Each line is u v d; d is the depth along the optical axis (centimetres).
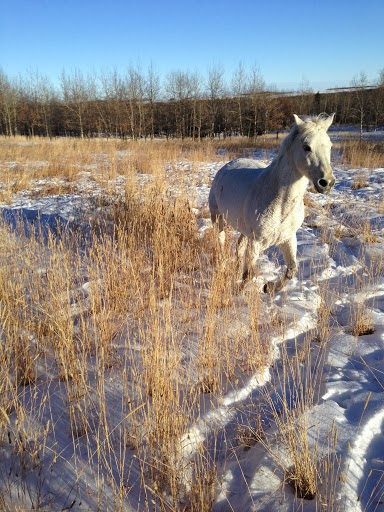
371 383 267
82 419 232
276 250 532
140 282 385
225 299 361
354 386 261
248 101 3203
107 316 321
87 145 2061
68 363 276
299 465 191
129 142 2394
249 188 385
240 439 220
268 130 3294
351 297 388
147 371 254
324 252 506
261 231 367
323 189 306
